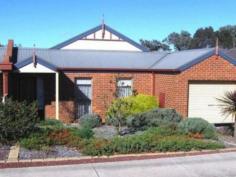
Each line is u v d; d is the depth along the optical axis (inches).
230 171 439.5
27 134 541.6
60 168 442.6
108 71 896.3
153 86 911.0
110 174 422.0
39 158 469.4
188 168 449.4
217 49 878.4
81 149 506.6
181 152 514.0
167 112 715.4
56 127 635.5
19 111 543.2
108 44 1167.6
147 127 681.0
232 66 893.2
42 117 898.7
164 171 436.5
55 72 848.3
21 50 995.9
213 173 431.5
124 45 1168.8
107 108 831.1
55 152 495.8
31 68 833.5
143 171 434.9
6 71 808.3
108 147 495.8
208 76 874.8
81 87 892.6
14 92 901.2
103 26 1160.8
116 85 852.6
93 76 890.7
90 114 818.8
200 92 877.8
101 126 770.2
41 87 904.3
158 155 497.4
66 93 884.0
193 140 548.1
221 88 892.0
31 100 904.3
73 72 884.0
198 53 916.0
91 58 969.5
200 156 505.7
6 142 529.3
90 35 1159.0
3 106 538.0
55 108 890.7
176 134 595.8
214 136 616.4
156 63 963.3
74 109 887.7
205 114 882.1
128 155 488.7
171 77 866.8
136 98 775.1
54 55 978.7
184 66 854.5
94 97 893.2
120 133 664.4
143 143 510.3
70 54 998.4
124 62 956.6
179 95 856.3
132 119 690.8
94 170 435.8
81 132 584.1
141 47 1169.4
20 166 448.1
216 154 518.6
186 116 862.5
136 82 906.1
